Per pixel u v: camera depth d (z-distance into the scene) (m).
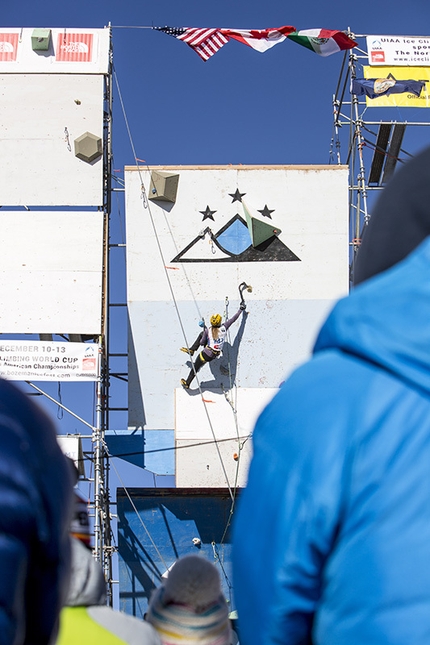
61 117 20.19
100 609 2.79
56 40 20.59
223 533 18.50
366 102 21.36
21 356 17.44
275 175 20.44
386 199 1.76
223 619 3.24
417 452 1.47
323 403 1.55
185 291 19.86
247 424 18.47
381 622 1.41
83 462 18.39
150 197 20.14
